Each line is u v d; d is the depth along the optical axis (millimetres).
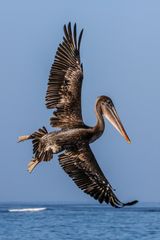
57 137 11625
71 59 12617
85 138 11742
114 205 11406
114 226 80750
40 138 11680
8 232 70688
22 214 119375
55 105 12305
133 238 62906
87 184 11547
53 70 12578
